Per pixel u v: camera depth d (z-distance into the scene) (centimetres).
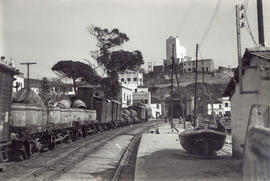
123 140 2794
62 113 2395
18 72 1546
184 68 11731
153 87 10825
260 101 1248
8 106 1456
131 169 1442
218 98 8581
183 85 10275
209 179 1146
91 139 2850
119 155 1866
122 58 6300
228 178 1155
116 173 1295
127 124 5481
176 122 6256
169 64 12488
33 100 1995
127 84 10981
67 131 2512
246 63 1441
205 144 1742
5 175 1239
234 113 1619
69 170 1372
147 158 1697
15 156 1578
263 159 717
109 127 4316
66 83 6631
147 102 9681
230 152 1984
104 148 2191
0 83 1356
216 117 5191
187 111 7244
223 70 10331
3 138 1388
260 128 784
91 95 3631
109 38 6406
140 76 11225
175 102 7525
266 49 1323
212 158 1670
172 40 12550
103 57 6391
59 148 2131
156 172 1300
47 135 1988
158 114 9894
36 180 1154
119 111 4991
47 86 5616
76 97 3616
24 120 1695
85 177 1240
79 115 2883
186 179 1163
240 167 1362
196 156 1762
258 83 1276
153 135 3203
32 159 1617
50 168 1386
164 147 2202
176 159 1648
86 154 1864
